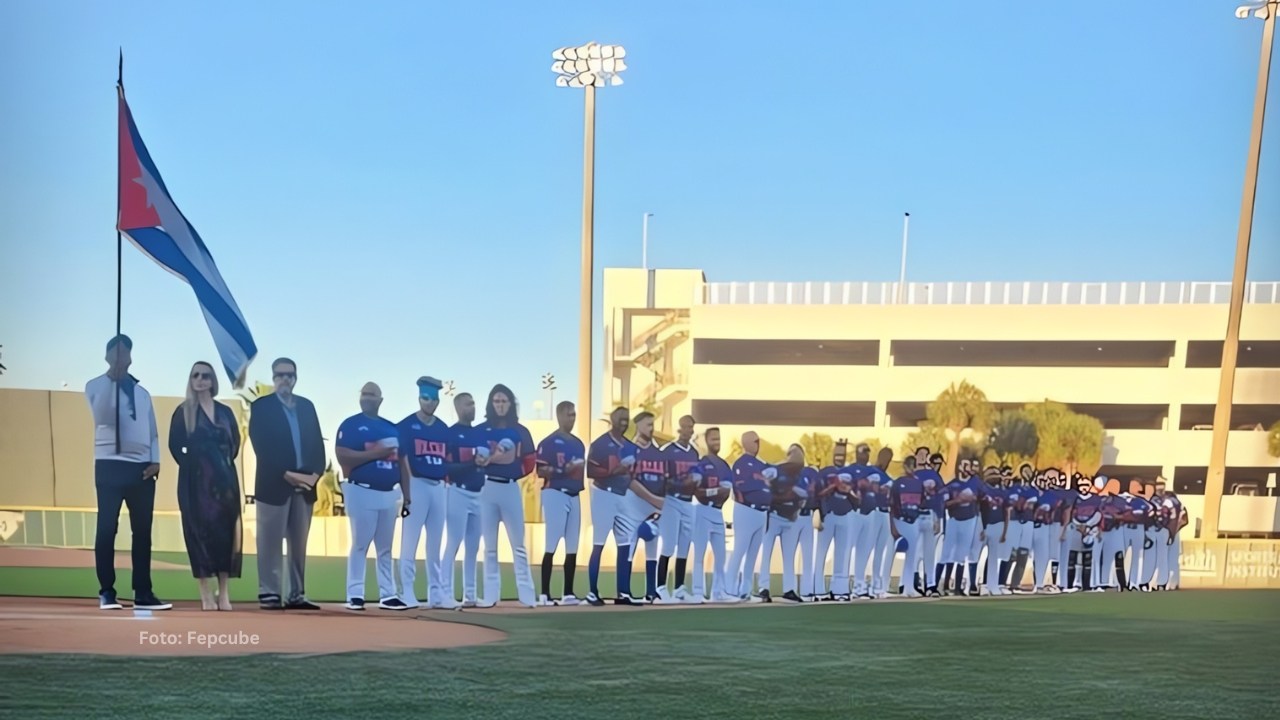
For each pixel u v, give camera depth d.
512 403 9.55
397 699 4.44
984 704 4.73
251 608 8.03
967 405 45.44
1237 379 45.75
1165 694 5.10
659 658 5.85
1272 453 44.91
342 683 4.75
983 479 13.62
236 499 7.86
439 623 7.46
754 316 48.78
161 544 19.75
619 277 49.94
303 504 8.10
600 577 15.48
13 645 5.51
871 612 9.55
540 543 19.88
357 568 8.63
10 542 19.88
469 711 4.25
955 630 7.87
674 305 49.72
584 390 22.19
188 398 7.77
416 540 9.00
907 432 46.94
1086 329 46.94
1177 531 16.97
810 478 11.62
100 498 7.38
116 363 7.43
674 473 10.67
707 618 8.51
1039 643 7.07
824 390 48.28
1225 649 6.90
